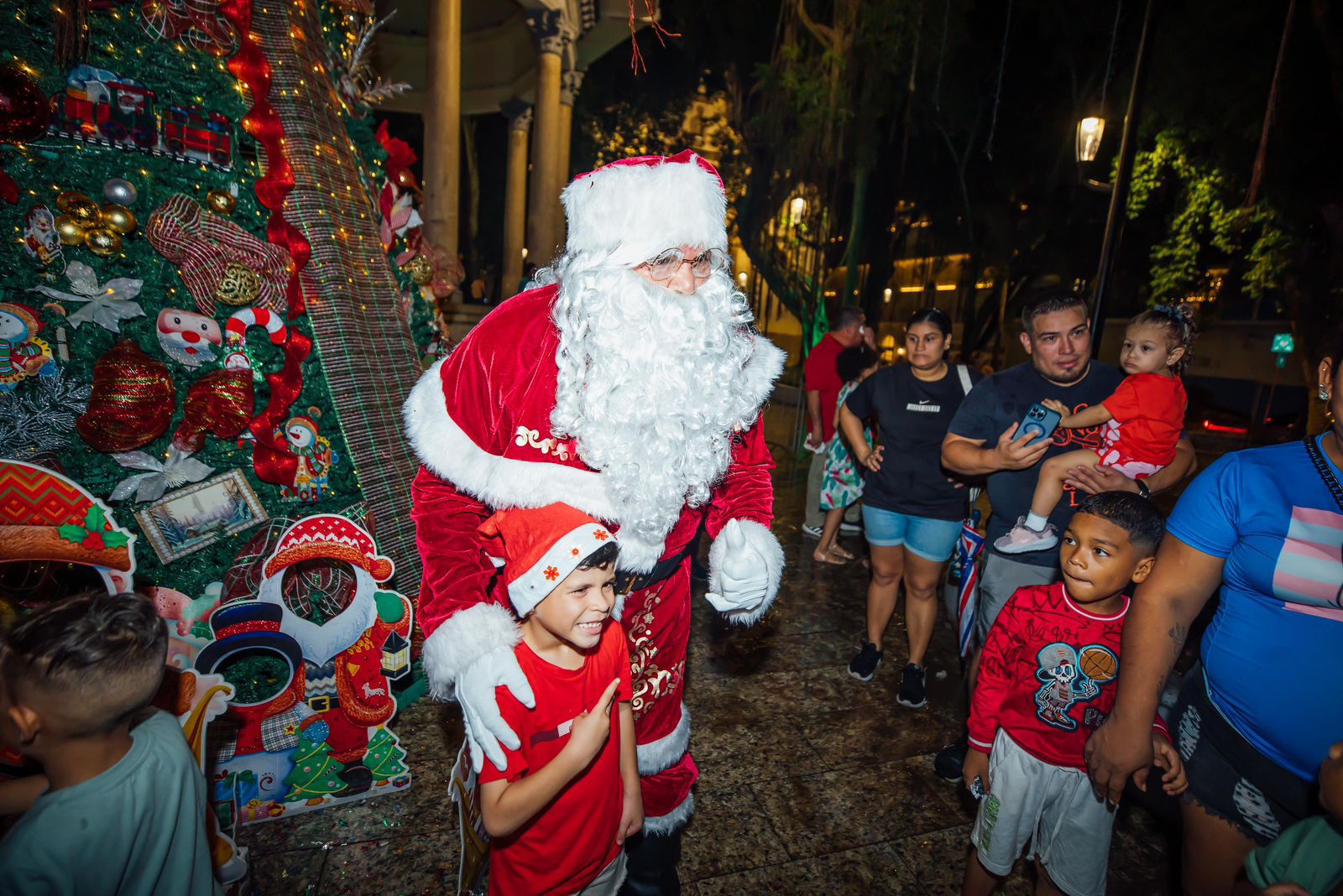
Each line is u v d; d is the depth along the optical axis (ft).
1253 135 35.78
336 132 8.95
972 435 9.20
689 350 5.02
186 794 4.55
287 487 7.98
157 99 6.91
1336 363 4.50
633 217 4.95
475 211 67.21
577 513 4.71
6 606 6.34
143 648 4.19
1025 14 45.09
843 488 17.01
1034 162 50.62
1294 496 4.66
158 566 7.26
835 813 8.44
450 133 26.35
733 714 10.47
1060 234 53.16
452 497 5.23
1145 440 7.92
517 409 5.04
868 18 44.11
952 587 11.07
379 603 7.82
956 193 54.29
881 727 10.32
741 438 6.23
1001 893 7.35
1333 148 31.09
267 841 7.46
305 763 7.82
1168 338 8.16
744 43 54.49
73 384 6.53
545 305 5.21
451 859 7.29
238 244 7.33
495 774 4.52
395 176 10.96
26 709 3.98
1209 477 5.07
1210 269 52.11
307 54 8.68
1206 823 5.44
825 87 46.83
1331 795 4.00
